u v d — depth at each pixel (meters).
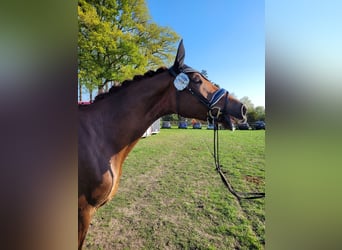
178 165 5.04
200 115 1.26
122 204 2.82
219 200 2.96
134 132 1.24
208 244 1.97
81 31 9.55
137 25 11.49
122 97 1.24
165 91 1.25
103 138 1.16
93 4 10.21
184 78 1.21
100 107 1.22
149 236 2.09
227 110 1.22
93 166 1.10
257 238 2.07
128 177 4.05
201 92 1.22
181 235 2.12
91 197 1.12
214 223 2.35
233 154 6.42
